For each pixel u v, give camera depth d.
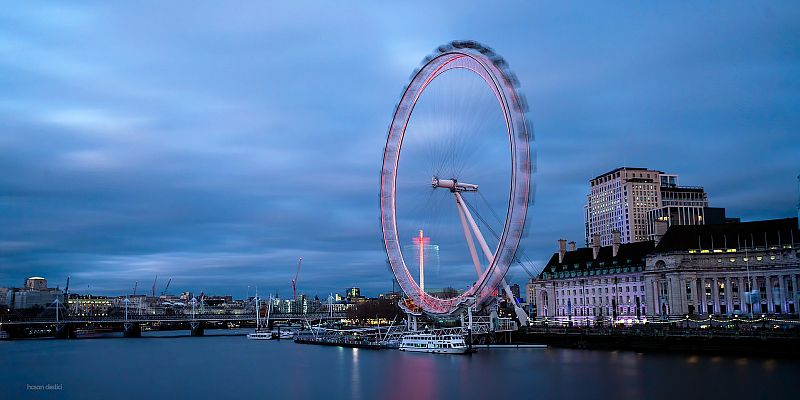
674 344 194.75
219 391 148.38
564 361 178.50
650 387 131.75
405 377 159.50
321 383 156.25
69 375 181.62
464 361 186.88
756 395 119.56
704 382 134.38
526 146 176.62
